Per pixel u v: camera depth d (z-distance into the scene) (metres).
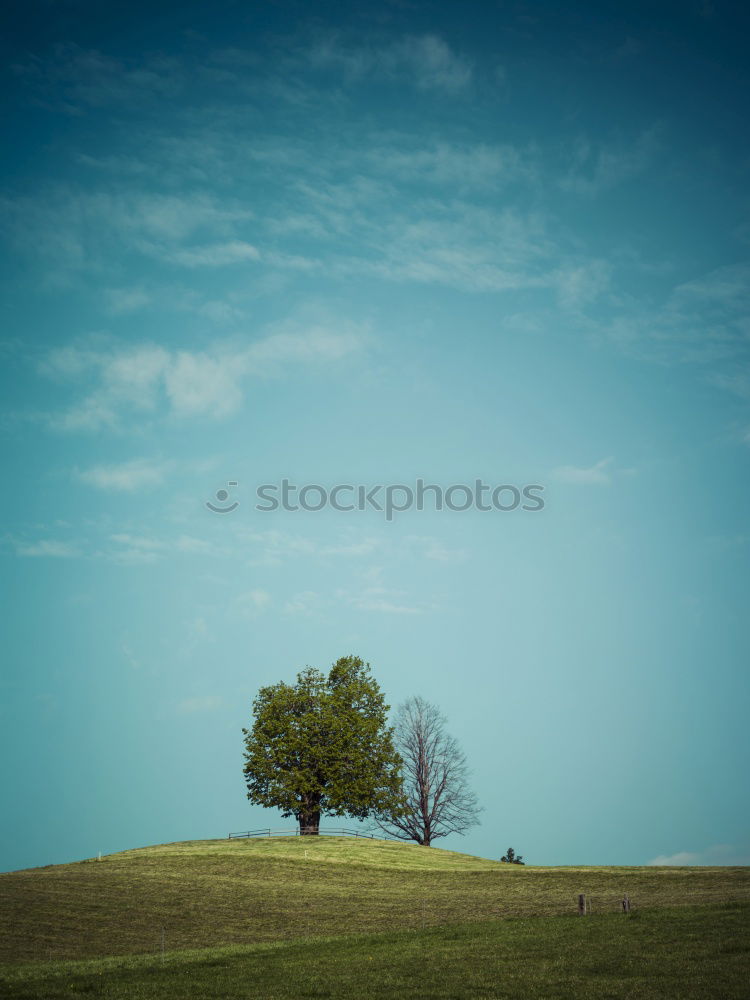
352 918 48.03
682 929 35.34
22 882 58.00
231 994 29.44
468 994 27.86
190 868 65.56
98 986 31.28
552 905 48.78
